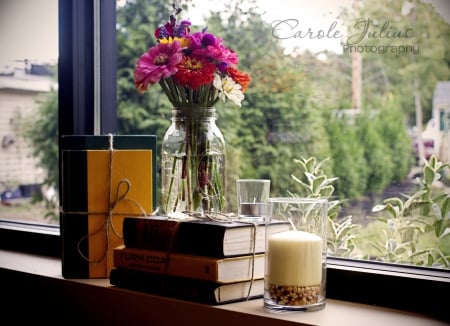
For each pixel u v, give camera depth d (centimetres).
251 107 161
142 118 181
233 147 164
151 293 139
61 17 189
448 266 132
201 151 146
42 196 208
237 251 132
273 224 132
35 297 166
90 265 155
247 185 145
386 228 140
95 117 190
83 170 153
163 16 178
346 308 131
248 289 136
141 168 154
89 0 188
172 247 136
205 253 131
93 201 154
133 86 183
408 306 130
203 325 130
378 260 141
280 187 156
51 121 205
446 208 131
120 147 156
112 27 188
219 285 130
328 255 148
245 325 126
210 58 142
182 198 147
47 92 206
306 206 132
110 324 147
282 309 126
